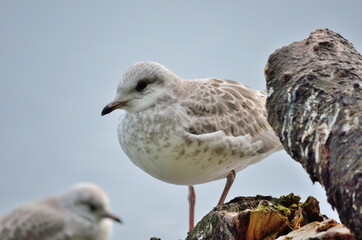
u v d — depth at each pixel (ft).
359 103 29.99
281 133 32.94
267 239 33.17
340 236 30.30
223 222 33.40
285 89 33.63
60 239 30.91
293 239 31.14
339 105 30.35
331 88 31.71
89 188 32.32
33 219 30.78
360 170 26.35
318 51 35.37
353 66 33.50
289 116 32.40
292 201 35.76
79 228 31.50
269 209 32.99
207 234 34.01
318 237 30.55
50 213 31.27
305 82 32.83
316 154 29.50
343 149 27.99
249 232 32.91
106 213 32.27
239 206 35.70
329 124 29.84
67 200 32.27
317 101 31.48
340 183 26.96
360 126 28.43
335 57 34.68
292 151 31.96
